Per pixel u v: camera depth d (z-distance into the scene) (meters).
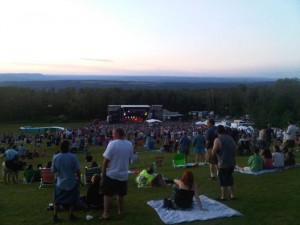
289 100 107.75
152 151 34.94
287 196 10.95
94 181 10.29
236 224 8.58
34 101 116.94
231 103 136.62
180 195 9.59
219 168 10.51
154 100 133.75
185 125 72.50
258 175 14.38
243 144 23.97
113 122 92.31
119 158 8.90
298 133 31.06
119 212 9.46
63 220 9.29
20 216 10.00
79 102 118.69
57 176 9.23
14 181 17.28
